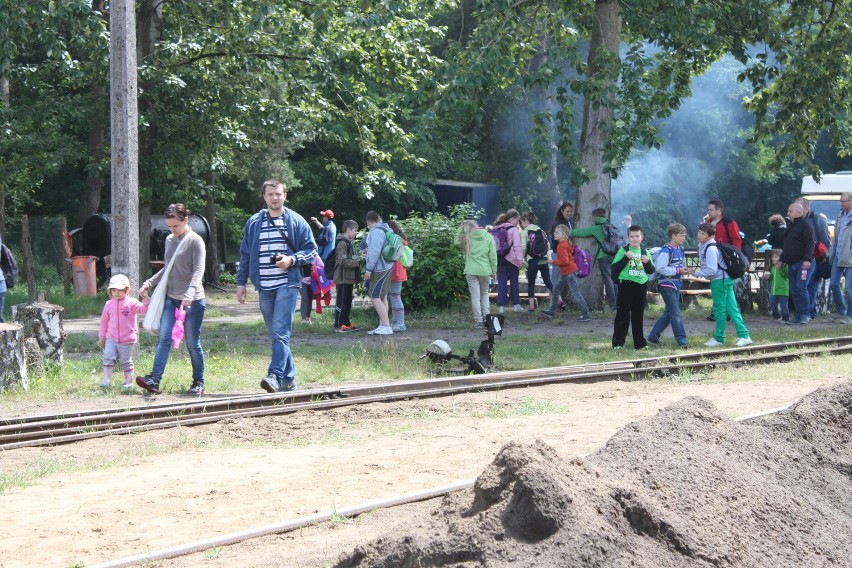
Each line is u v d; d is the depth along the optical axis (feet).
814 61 72.90
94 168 85.71
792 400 33.71
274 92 98.89
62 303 79.77
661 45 74.84
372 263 59.26
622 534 14.57
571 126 66.33
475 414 33.81
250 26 76.38
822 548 17.15
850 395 23.27
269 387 37.06
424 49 87.25
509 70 65.62
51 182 135.95
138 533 20.03
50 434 31.07
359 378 43.34
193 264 38.09
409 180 146.72
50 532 20.20
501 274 70.74
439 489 21.88
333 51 84.69
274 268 37.27
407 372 44.78
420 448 27.78
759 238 173.88
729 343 53.36
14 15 73.36
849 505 19.42
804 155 79.46
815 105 74.74
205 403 34.96
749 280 72.13
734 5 71.10
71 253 100.53
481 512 14.42
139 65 82.89
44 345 42.98
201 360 38.63
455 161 154.81
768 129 80.02
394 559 14.19
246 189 149.59
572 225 75.51
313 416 33.88
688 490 16.94
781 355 47.44
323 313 71.51
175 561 18.06
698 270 52.65
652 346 53.26
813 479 19.66
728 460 18.63
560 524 14.03
